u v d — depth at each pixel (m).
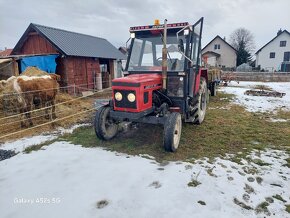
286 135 5.43
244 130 5.80
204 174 3.53
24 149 4.57
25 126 6.20
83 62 13.27
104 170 3.62
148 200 2.87
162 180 3.33
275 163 3.97
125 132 5.55
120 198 2.90
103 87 15.52
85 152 4.36
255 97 11.73
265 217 2.64
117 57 16.22
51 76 7.00
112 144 4.78
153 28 4.93
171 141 4.11
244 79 25.81
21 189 3.11
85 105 9.08
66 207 2.72
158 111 4.58
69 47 12.63
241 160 4.06
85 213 2.62
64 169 3.67
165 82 4.45
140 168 3.69
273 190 3.19
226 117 7.25
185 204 2.80
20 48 13.34
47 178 3.39
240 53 53.12
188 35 4.73
